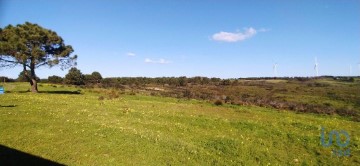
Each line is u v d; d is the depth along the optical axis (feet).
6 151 50.42
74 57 197.88
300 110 149.48
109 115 93.91
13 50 175.11
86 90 216.13
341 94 248.32
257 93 264.31
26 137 58.03
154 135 70.08
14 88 211.20
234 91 284.00
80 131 64.90
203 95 212.43
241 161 60.39
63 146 55.36
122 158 52.75
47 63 185.57
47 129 64.39
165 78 398.42
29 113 80.48
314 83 369.91
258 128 88.79
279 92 275.39
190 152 60.75
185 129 82.23
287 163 61.93
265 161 61.82
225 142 71.72
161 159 54.39
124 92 201.57
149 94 207.92
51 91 194.70
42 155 50.67
